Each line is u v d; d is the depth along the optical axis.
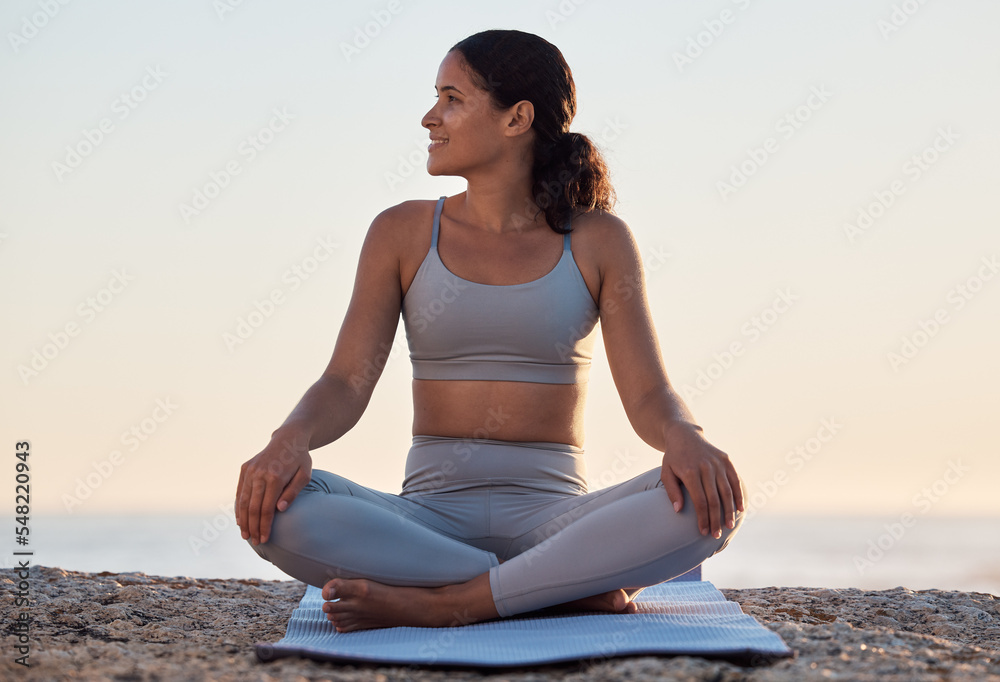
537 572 2.24
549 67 2.74
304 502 2.30
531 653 1.93
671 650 1.89
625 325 2.64
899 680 1.71
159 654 2.09
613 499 2.40
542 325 2.57
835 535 40.62
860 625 2.78
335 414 2.52
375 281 2.71
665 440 2.36
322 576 2.34
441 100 2.71
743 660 1.89
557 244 2.69
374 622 2.27
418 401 2.66
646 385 2.56
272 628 2.64
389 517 2.32
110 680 1.71
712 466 2.22
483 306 2.57
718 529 2.21
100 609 2.71
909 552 32.41
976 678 1.75
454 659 1.89
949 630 2.75
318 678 1.74
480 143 2.66
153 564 28.44
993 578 24.38
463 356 2.59
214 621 2.72
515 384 2.57
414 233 2.72
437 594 2.28
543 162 2.72
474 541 2.53
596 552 2.23
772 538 38.69
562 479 2.60
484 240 2.70
